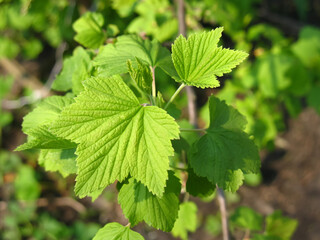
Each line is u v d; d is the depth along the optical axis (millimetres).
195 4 421
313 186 675
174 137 155
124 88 161
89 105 153
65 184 710
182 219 285
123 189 182
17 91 799
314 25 815
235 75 594
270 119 563
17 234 672
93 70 214
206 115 549
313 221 641
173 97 177
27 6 431
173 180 190
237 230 625
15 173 731
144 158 158
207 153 197
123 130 157
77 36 245
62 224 681
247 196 686
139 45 208
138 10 378
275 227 333
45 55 821
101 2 357
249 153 200
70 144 174
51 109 198
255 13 762
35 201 699
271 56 592
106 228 190
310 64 606
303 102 753
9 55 762
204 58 167
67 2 512
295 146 721
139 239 184
